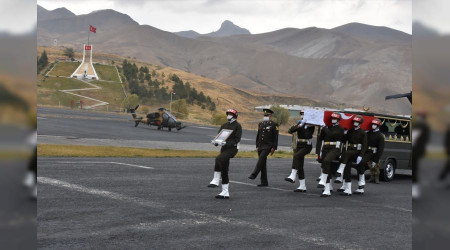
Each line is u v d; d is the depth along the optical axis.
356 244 6.28
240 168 17.08
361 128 12.17
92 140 25.08
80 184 10.44
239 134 10.39
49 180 10.67
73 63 192.38
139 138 30.09
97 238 5.90
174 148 24.77
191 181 12.36
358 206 9.90
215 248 5.71
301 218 8.08
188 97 166.50
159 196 9.62
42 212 7.29
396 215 8.86
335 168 14.68
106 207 8.05
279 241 6.24
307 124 11.88
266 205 9.35
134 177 12.37
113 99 149.50
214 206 8.88
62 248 5.33
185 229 6.75
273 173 16.23
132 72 183.12
